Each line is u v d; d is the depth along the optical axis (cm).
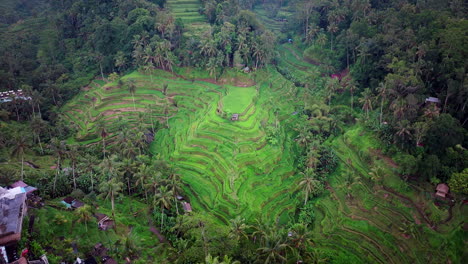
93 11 13900
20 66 12250
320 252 6850
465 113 8231
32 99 10462
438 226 6875
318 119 10006
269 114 10469
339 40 12369
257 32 12975
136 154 8594
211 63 11631
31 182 7369
